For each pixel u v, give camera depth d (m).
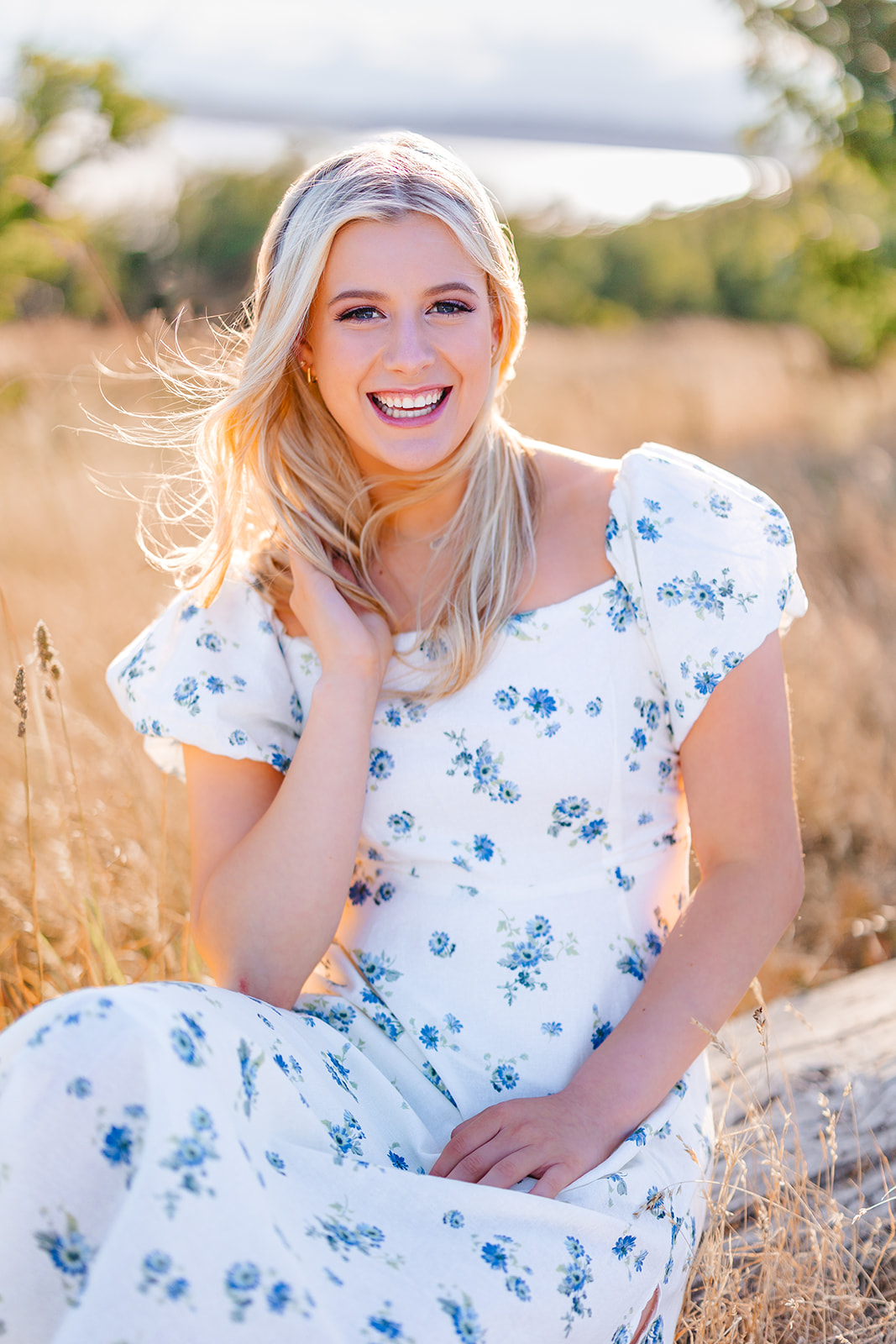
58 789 2.35
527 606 1.60
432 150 1.56
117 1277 1.01
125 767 2.75
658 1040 1.44
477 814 1.58
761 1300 1.54
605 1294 1.25
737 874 1.53
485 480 1.63
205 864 1.65
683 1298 1.59
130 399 5.72
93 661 3.38
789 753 1.57
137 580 4.01
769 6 7.46
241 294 5.29
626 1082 1.42
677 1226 1.42
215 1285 1.02
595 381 9.08
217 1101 1.10
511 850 1.57
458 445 1.63
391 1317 1.10
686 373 9.16
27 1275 1.07
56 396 5.12
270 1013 1.35
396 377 1.54
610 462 1.71
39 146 10.13
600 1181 1.36
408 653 1.61
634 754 1.59
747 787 1.54
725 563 1.57
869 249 8.36
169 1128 1.05
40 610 3.76
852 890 2.86
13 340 6.16
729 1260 1.58
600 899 1.58
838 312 8.67
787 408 7.87
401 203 1.50
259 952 1.53
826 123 7.70
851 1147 1.86
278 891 1.53
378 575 1.70
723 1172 1.85
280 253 1.58
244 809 1.66
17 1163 1.06
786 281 9.05
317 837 1.53
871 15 7.40
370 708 1.58
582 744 1.56
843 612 4.12
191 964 2.17
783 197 8.71
